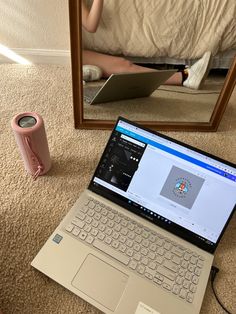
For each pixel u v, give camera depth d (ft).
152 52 3.45
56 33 4.42
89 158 3.30
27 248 2.54
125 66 3.53
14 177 3.05
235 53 3.21
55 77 4.41
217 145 3.60
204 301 2.34
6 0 4.01
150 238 2.45
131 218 2.55
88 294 2.18
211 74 3.55
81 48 2.97
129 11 3.08
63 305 2.26
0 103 3.91
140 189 2.54
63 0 4.02
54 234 2.42
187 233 2.44
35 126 2.56
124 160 2.56
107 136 3.55
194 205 2.40
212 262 2.46
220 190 2.31
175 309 2.15
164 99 3.96
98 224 2.50
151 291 2.21
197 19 3.22
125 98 3.93
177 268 2.33
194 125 3.66
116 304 2.15
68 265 2.30
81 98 3.34
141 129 2.47
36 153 2.75
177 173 2.43
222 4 3.13
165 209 2.49
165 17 3.19
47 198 2.91
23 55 4.67
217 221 2.35
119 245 2.40
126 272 2.28
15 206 2.82
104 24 3.09
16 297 2.27
